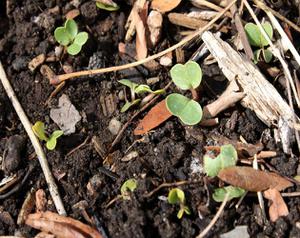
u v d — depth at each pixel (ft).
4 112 1.28
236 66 1.25
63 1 1.34
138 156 1.23
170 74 1.28
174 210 1.18
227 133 1.24
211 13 1.31
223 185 1.19
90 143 1.25
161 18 1.30
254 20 1.30
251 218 1.18
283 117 1.22
